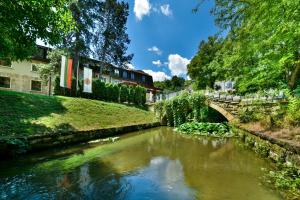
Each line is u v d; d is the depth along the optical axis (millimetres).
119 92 30844
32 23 8484
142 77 52906
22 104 14414
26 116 12812
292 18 5500
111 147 12227
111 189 6238
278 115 10656
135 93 33188
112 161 9242
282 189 6203
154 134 19125
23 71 30875
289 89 8586
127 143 13852
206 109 24625
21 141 9234
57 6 8859
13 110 12930
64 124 13766
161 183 6836
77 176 7199
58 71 27547
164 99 29844
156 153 11273
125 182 6820
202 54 40188
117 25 36375
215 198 5797
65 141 11859
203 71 35750
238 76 10211
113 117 20469
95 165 8516
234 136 18281
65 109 17062
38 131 11062
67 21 9469
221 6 7734
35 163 8445
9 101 14016
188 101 25188
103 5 33438
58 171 7629
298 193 5812
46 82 28953
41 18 8352
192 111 25625
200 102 24109
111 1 35219
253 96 16750
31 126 11547
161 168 8508
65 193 5867
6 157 8633
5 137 9023
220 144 14461
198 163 9406
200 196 5914
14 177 6898
